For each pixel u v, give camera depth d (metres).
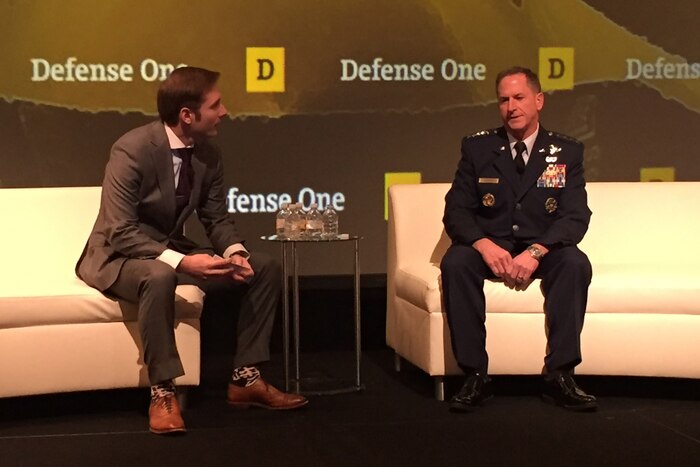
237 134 4.43
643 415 3.33
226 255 3.46
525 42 4.54
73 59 4.27
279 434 3.13
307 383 3.84
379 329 4.50
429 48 4.49
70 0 4.25
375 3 4.44
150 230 3.40
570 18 4.55
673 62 4.62
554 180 3.60
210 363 4.22
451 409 3.37
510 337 3.48
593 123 4.61
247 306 3.43
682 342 3.44
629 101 4.61
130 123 4.34
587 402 3.34
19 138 4.27
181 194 3.41
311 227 3.71
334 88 4.46
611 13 4.56
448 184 4.06
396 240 3.95
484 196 3.64
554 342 3.40
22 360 3.22
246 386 3.44
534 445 3.00
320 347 4.47
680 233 4.02
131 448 3.00
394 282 3.93
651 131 4.63
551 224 3.61
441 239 3.97
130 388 3.71
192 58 4.35
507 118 3.57
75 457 2.92
